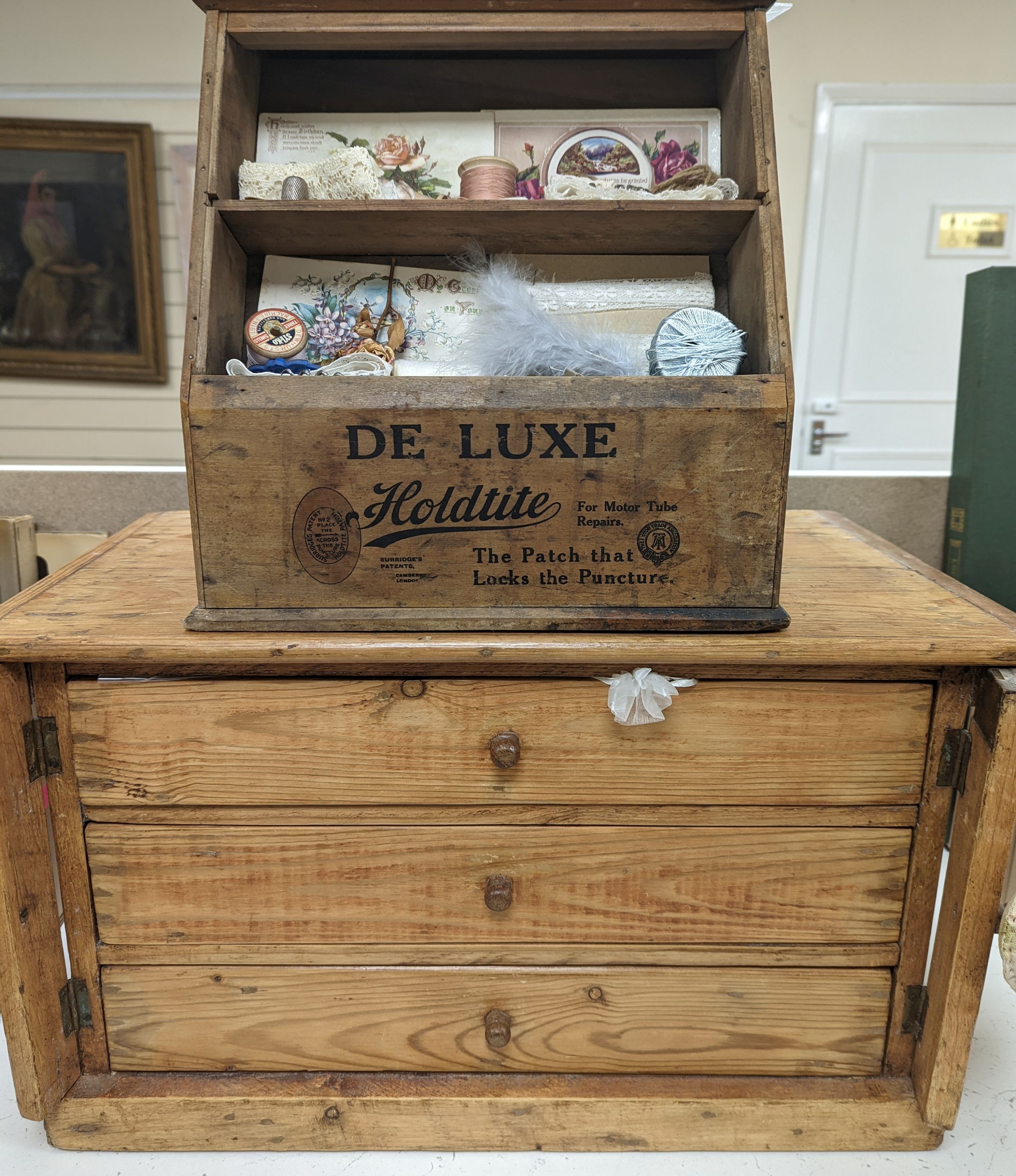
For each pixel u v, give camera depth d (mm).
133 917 1174
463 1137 1220
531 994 1209
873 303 2379
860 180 2266
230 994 1207
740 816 1138
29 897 1120
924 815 1129
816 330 2402
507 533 1062
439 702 1083
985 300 1674
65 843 1140
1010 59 2162
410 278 1311
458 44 1170
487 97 1316
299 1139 1220
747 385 1024
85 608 1153
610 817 1140
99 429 2246
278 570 1068
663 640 1042
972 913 1094
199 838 1140
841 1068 1244
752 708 1089
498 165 1221
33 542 1797
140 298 2158
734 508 1055
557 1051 1237
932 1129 1218
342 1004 1214
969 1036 1141
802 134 2225
